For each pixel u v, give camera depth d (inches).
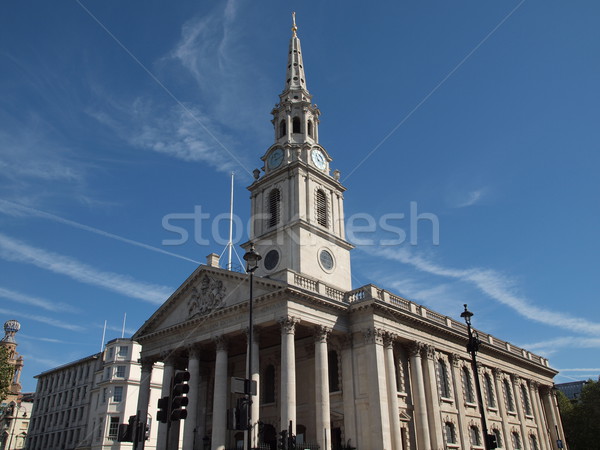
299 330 1836.9
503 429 2375.7
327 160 2512.3
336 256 2281.0
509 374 2672.2
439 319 2160.4
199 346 1921.8
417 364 1915.6
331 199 2410.2
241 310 1768.0
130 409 3196.4
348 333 1823.3
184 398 811.4
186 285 2047.2
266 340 1998.0
